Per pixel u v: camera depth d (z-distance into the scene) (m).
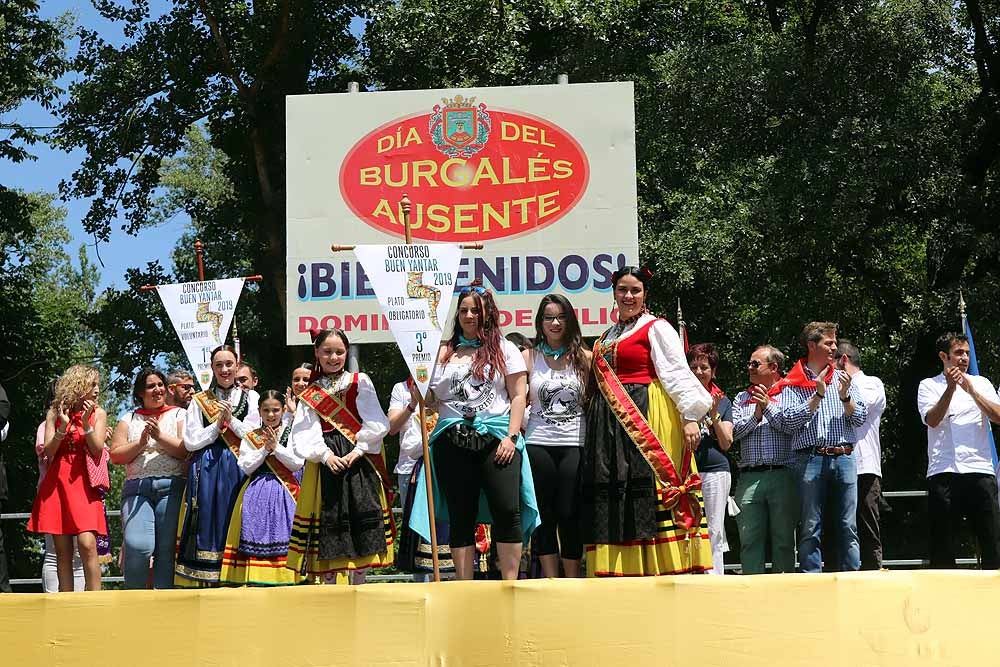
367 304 10.83
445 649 5.45
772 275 17.62
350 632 5.46
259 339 22.64
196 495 7.62
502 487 6.24
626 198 10.77
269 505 7.42
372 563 6.90
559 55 20.95
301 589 5.52
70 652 5.58
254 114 22.09
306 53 22.34
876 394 8.05
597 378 6.37
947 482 7.81
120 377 22.66
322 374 7.09
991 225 18.47
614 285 6.52
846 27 18.17
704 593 5.47
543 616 5.45
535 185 10.83
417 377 6.49
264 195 22.17
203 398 7.66
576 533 6.45
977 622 5.55
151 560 7.80
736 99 17.83
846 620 5.48
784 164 17.34
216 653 5.51
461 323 6.51
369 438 6.92
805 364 7.63
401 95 11.04
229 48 22.44
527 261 10.73
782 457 7.57
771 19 21.33
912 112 17.83
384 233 10.89
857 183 16.56
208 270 23.17
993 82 18.88
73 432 7.41
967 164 18.78
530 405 6.58
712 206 17.42
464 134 10.94
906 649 5.50
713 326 19.17
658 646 5.43
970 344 8.05
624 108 10.87
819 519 7.40
